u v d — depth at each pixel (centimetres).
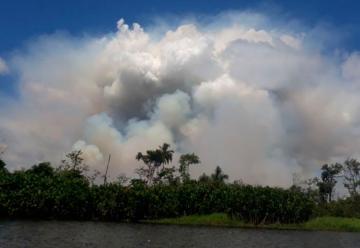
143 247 3466
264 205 7894
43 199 6781
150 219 7681
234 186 8456
